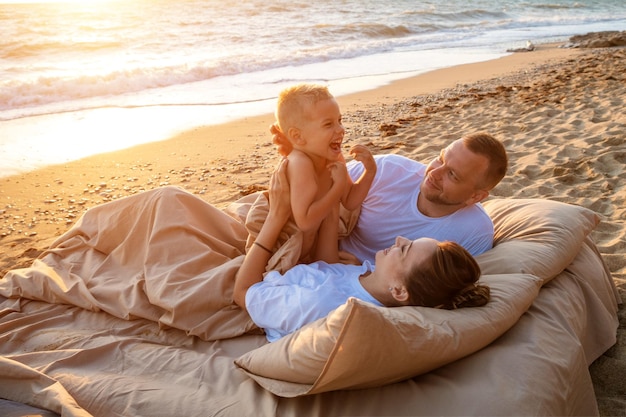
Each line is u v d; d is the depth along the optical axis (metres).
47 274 3.30
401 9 28.98
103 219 3.49
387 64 14.44
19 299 3.32
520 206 3.39
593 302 2.94
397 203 3.14
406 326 2.01
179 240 3.18
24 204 5.82
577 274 2.99
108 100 10.34
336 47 16.91
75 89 10.65
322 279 2.65
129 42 16.89
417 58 15.52
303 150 2.73
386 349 1.96
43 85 10.48
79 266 3.44
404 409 2.07
